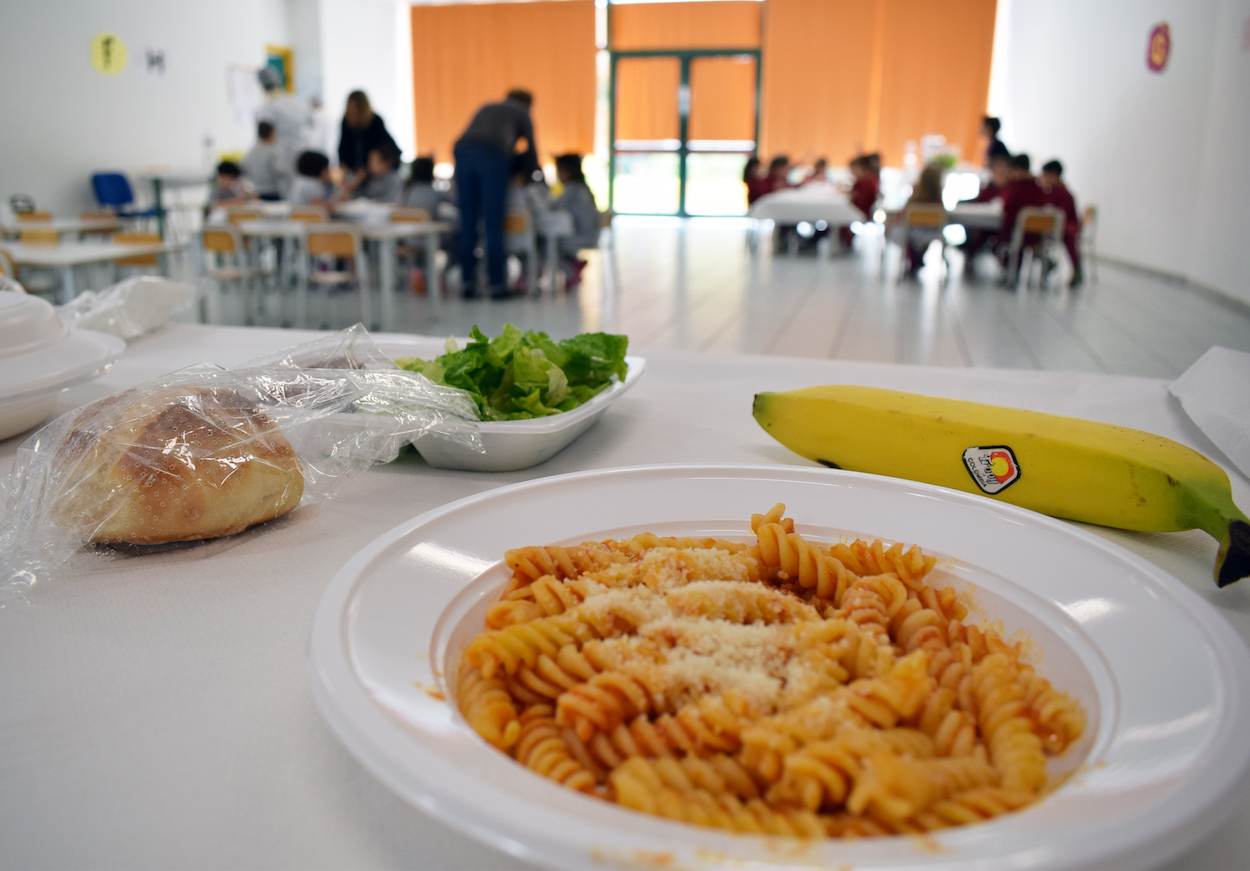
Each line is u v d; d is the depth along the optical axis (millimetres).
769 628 470
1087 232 8328
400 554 518
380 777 328
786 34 10688
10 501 610
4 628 536
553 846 291
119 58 8344
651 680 422
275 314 5438
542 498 616
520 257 6734
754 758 387
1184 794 312
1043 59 9594
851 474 650
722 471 658
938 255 8852
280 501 671
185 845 379
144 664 502
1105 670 447
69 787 410
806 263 8102
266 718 459
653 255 8539
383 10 11977
